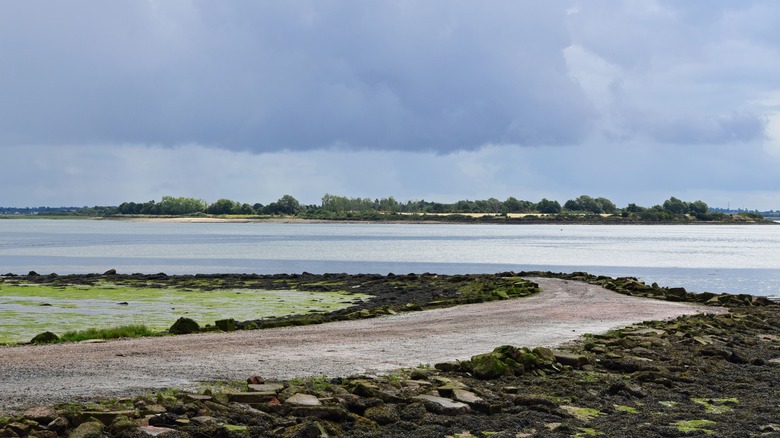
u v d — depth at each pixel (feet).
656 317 108.58
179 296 168.86
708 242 612.70
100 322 118.11
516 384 56.13
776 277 263.70
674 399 52.49
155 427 38.96
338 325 98.48
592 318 105.70
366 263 341.00
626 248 496.64
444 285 191.21
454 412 45.83
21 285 195.31
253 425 40.81
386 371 59.62
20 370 56.49
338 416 43.39
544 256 399.03
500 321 101.35
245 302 156.04
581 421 45.42
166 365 60.44
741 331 95.76
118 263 335.26
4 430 36.58
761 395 54.13
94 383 51.44
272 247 493.77
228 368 59.47
